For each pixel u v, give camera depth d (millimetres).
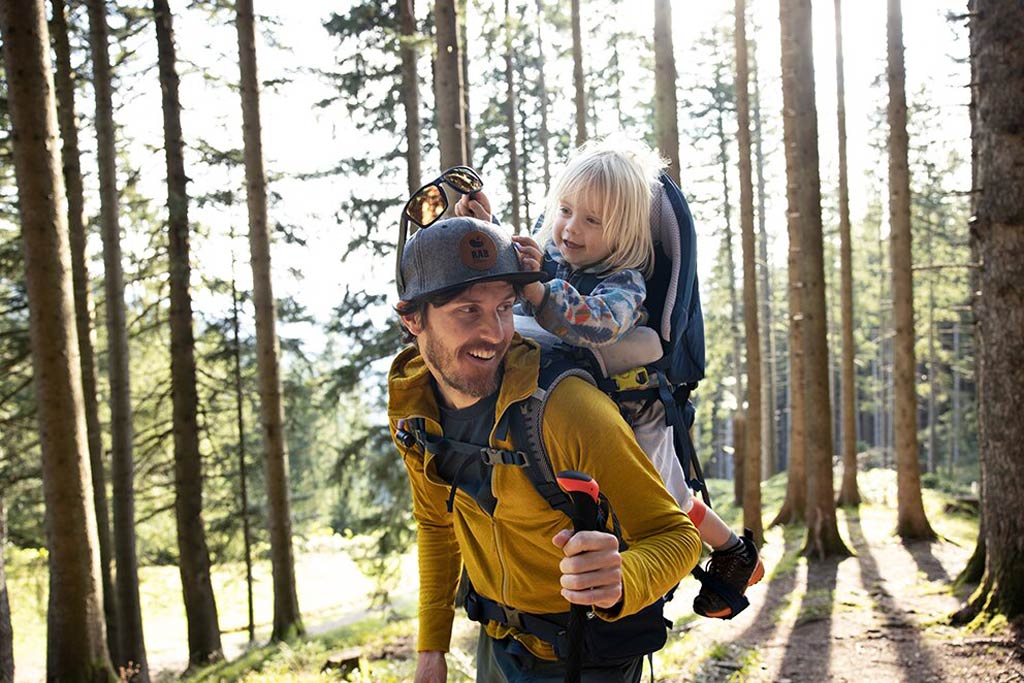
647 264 2119
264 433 13062
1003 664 6305
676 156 8984
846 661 7020
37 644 19078
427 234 1800
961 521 16875
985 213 6738
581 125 15289
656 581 1641
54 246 7867
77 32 12914
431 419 1957
